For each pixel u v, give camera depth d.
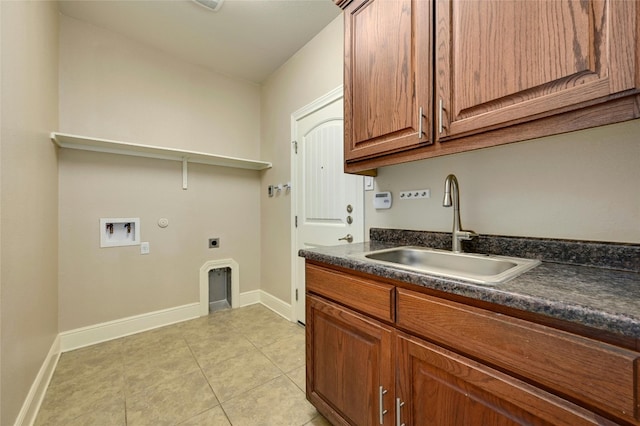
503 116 0.88
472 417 0.73
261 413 1.38
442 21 1.04
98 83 2.17
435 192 1.46
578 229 1.01
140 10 1.99
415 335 0.87
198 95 2.71
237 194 2.97
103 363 1.83
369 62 1.33
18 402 1.19
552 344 0.59
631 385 0.50
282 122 2.74
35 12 1.48
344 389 1.14
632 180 0.90
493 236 1.21
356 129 1.41
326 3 1.93
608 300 0.58
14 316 1.16
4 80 1.10
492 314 0.69
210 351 2.00
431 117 1.08
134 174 2.34
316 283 1.28
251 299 3.04
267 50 2.48
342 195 2.05
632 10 0.65
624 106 0.68
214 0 1.90
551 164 1.07
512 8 0.86
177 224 2.57
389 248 1.43
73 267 2.06
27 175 1.36
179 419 1.33
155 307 2.44
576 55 0.74
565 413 0.57
